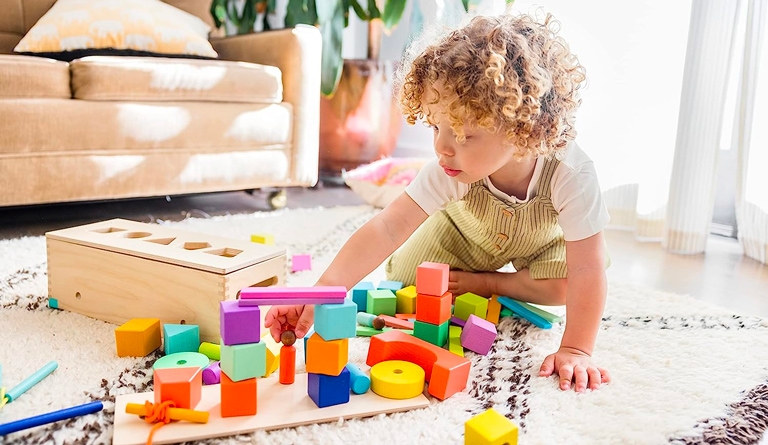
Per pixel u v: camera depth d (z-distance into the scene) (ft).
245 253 3.18
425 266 3.09
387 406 2.46
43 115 4.94
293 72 6.31
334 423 2.36
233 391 2.30
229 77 5.82
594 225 3.07
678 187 5.42
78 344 2.98
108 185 5.34
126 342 2.84
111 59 5.30
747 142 5.28
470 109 2.63
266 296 2.31
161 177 5.60
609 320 3.57
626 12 5.85
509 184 3.26
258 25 9.86
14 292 3.67
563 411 2.51
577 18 6.07
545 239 3.56
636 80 5.90
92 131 5.18
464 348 3.11
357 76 8.04
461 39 2.82
